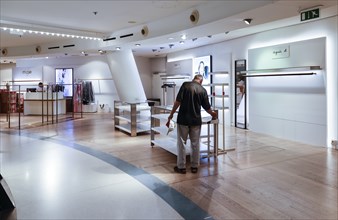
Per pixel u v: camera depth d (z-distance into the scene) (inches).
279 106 290.5
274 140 279.1
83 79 554.9
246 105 339.9
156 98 573.6
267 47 298.2
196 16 212.4
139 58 569.9
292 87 274.8
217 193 147.3
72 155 225.5
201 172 181.8
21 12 223.1
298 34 267.6
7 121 426.9
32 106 506.9
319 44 245.9
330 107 242.7
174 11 224.4
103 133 324.2
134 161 208.2
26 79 573.9
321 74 246.1
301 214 122.7
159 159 213.2
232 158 213.9
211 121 198.2
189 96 176.4
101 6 207.2
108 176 175.3
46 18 243.4
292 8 169.8
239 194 145.6
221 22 201.5
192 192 149.0
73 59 556.1
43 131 339.0
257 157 216.7
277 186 156.0
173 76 471.5
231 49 358.0
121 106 342.6
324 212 124.3
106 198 142.1
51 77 566.3
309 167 190.1
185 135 180.5
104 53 361.4
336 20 233.5
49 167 193.8
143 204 134.9
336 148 238.4
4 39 339.9
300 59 264.1
